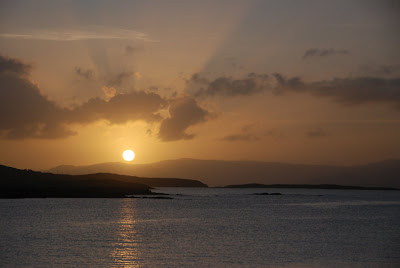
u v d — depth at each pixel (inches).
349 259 1793.8
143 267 1615.4
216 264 1679.4
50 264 1653.5
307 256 1856.5
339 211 4918.8
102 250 1957.4
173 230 2800.2
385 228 3014.3
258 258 1804.9
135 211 4490.7
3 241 2218.3
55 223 3137.3
